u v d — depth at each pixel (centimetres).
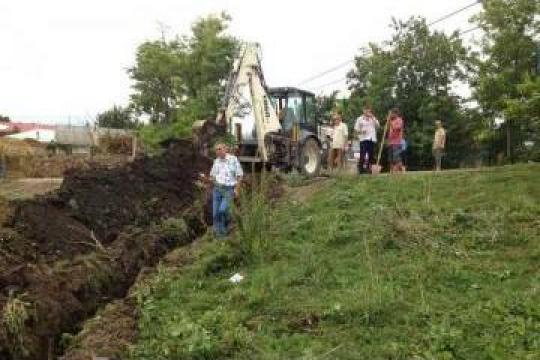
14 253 1057
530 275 930
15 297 877
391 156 1911
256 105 1864
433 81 3844
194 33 4750
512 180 1374
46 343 859
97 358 760
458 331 751
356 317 832
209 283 1041
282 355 748
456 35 3869
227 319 849
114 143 3666
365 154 1914
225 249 1137
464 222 1160
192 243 1307
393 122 1897
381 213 1233
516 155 3284
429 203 1277
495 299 836
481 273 954
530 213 1150
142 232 1314
